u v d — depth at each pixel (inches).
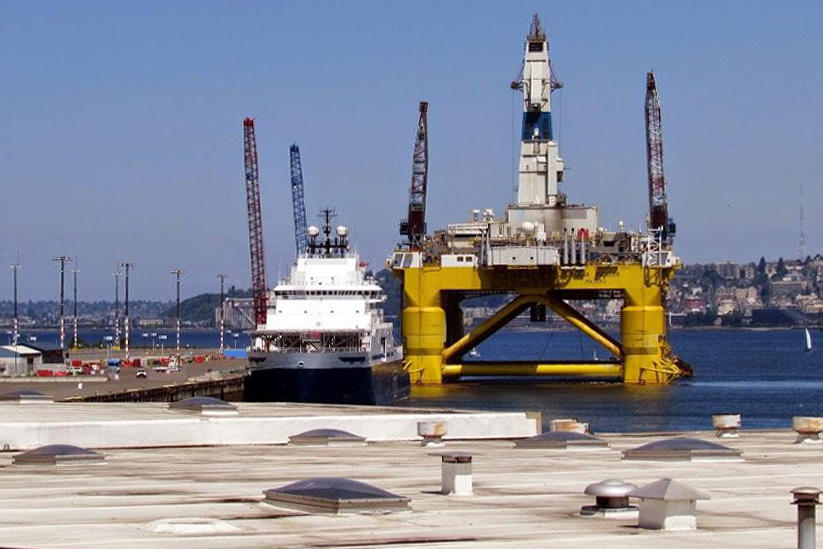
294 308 6948.8
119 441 2691.9
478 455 2524.6
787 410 7450.8
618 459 2433.6
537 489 2003.0
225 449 2677.2
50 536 1540.4
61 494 1918.1
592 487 1753.2
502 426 2974.9
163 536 1542.8
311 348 6747.1
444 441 2866.6
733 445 2706.7
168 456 2529.5
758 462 2375.7
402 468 2289.6
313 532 1579.7
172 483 2059.5
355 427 2888.8
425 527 1625.2
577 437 2672.2
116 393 6063.0
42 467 2304.4
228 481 2092.8
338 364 6545.3
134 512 1731.1
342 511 1702.8
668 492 1615.4
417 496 1919.3
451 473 1932.8
